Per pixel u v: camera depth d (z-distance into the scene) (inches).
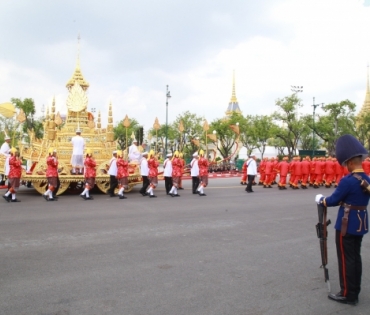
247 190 774.5
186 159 1678.2
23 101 1331.2
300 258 280.4
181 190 797.2
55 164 602.5
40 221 409.4
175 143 1914.4
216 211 493.4
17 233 349.1
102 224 395.5
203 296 204.1
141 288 214.4
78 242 317.4
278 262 269.0
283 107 1793.8
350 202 198.4
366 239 352.5
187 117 1852.9
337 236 201.9
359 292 202.4
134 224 397.4
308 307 193.2
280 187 862.5
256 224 407.2
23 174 651.5
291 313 185.3
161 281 225.9
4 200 593.6
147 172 683.4
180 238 335.9
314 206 556.7
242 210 505.7
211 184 984.9
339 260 201.8
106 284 219.9
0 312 181.8
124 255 280.2
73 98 830.5
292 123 1795.0
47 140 753.6
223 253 289.3
